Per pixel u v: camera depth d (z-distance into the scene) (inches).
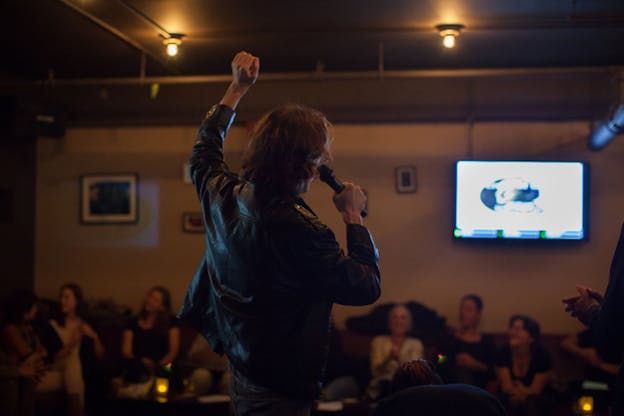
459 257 251.4
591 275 245.0
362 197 66.1
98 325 253.0
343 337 240.8
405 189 253.8
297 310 62.4
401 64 243.0
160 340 234.4
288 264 60.7
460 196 242.5
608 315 73.2
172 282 264.8
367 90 255.6
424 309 239.3
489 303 249.3
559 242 245.4
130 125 268.4
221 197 65.2
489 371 215.3
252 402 65.1
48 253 272.1
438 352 222.4
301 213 61.1
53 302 244.8
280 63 239.8
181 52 219.6
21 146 266.7
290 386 62.6
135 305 266.4
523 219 240.1
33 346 205.6
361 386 221.8
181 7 172.2
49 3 175.9
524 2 170.4
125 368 223.1
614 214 244.4
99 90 266.1
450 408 86.4
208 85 262.5
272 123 62.2
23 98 234.2
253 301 62.1
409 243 253.3
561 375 237.3
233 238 62.5
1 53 226.5
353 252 63.2
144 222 267.4
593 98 246.4
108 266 268.5
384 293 253.0
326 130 63.2
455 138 253.4
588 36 204.1
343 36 201.5
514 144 250.7
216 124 70.4
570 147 247.8
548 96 249.0
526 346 208.8
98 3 163.3
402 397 89.0
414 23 189.0
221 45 211.3
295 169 61.2
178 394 196.1
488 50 222.5
